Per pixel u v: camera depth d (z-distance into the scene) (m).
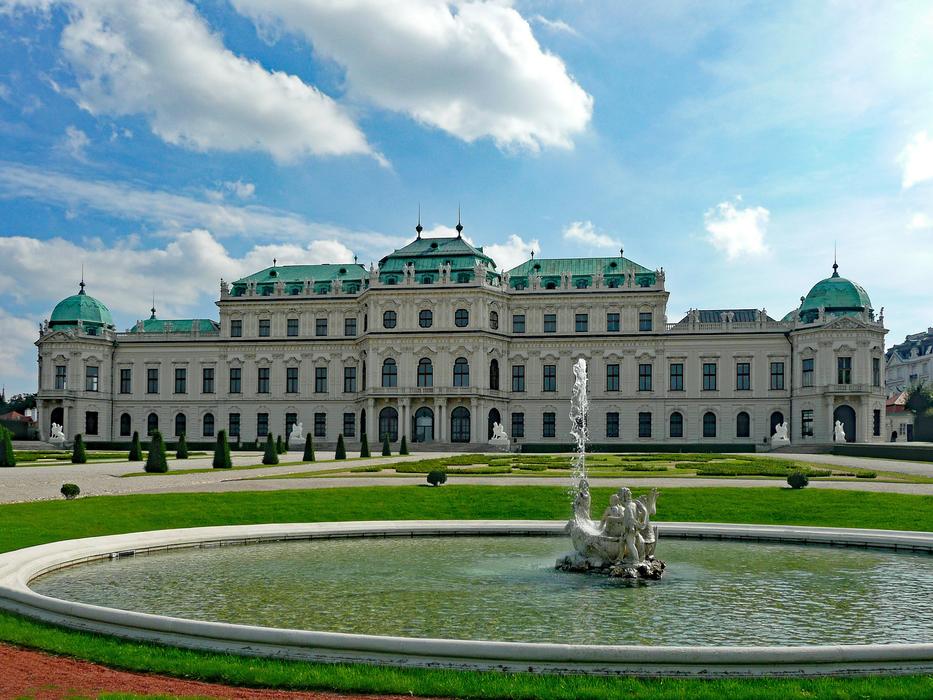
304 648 17.16
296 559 30.30
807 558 30.91
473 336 115.06
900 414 142.00
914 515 38.91
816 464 73.69
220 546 33.06
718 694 14.84
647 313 118.62
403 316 117.19
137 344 127.06
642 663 16.12
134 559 29.98
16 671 15.99
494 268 125.31
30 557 27.28
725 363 116.75
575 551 29.30
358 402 121.12
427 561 30.00
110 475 58.56
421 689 15.20
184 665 16.41
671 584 26.09
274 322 125.56
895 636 20.20
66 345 123.38
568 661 16.22
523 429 120.12
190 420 126.06
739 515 40.06
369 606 22.89
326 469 66.38
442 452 105.81
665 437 117.12
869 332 109.19
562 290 119.62
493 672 16.06
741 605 23.30
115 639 18.25
